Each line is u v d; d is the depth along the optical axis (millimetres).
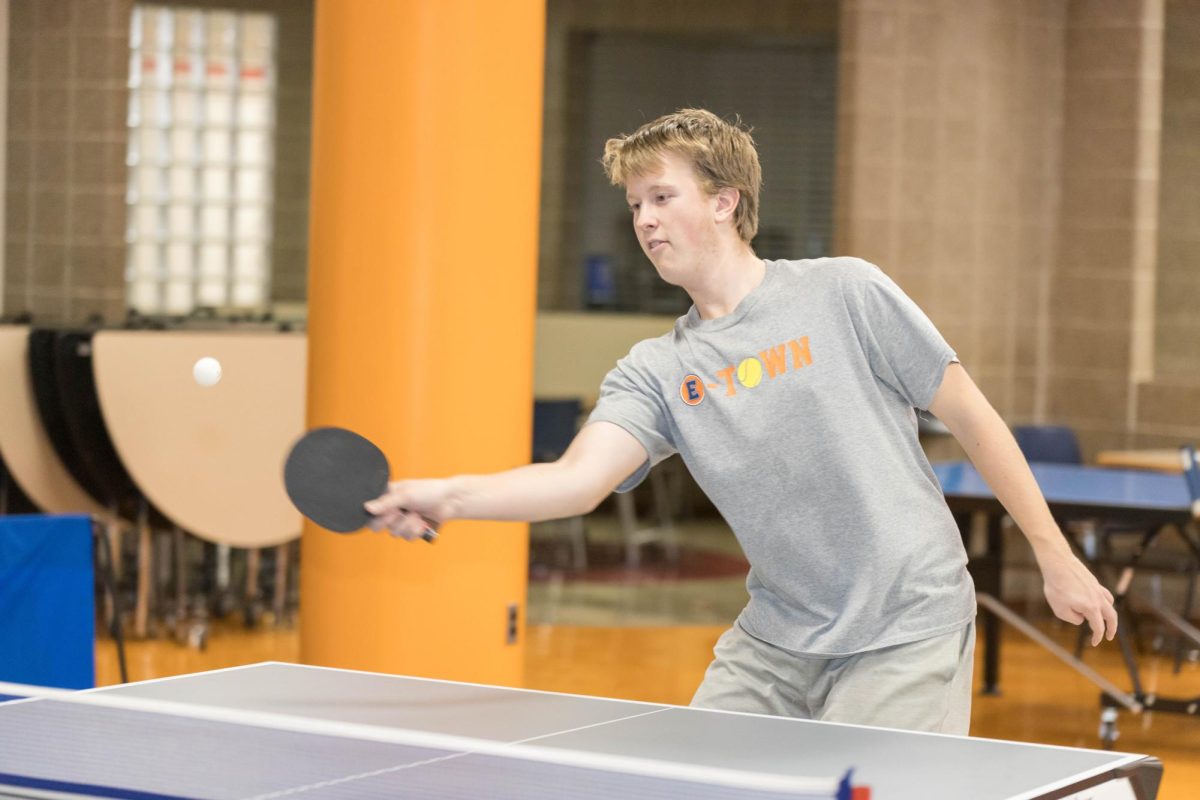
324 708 3133
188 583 10266
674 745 2814
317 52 5887
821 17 15289
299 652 6047
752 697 3352
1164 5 12922
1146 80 11656
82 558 5168
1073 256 11891
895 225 11680
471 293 5738
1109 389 11766
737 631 3469
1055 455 9992
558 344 14633
